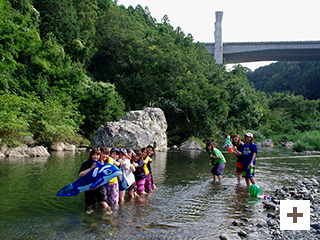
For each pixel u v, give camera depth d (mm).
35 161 12805
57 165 11523
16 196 6441
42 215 5102
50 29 37906
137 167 6922
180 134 35469
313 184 7910
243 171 7520
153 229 4438
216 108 35188
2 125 14727
